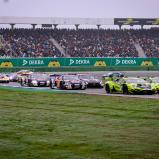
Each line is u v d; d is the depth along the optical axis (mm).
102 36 128625
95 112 31000
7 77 76562
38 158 16547
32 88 58906
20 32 123500
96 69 107500
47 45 119188
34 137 20953
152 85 46438
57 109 33375
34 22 124312
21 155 17078
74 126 24406
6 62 101500
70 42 122938
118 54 120500
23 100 41406
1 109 33781
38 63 104562
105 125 24672
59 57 108438
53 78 58219
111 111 31328
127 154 17016
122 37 129500
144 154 16969
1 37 119375
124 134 21500
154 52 124000
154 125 24484
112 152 17406
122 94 46406
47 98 42875
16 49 114625
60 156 16828
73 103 37625
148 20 132875
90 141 19734
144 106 33875
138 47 125562
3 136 21344
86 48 121000
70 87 54500
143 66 110438
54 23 125750
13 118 28250
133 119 27078
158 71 106875
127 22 131875
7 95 47156
